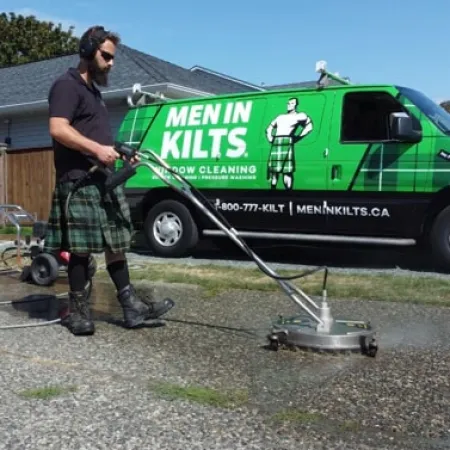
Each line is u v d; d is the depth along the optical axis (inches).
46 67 673.0
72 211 176.4
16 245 334.0
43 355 159.6
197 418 120.1
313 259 347.3
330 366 151.9
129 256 360.2
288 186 314.0
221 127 334.3
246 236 327.3
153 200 359.9
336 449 107.7
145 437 111.9
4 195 568.7
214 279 266.2
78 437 111.8
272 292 242.2
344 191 301.7
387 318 201.5
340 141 302.5
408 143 287.6
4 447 108.0
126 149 179.0
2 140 583.2
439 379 143.3
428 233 296.2
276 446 108.7
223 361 155.6
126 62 553.3
